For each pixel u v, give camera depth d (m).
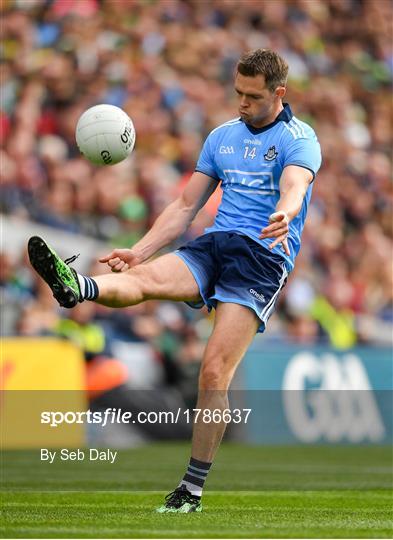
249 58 18.80
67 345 39.03
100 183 46.16
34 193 44.47
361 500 22.55
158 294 18.25
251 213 19.12
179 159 52.00
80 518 17.30
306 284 49.00
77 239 43.44
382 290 55.78
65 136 48.88
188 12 60.88
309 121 61.94
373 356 44.56
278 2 66.00
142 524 16.31
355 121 65.69
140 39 55.88
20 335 39.25
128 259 19.12
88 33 53.62
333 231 55.16
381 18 72.56
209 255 18.97
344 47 69.44
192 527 15.98
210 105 56.00
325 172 58.66
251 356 42.38
